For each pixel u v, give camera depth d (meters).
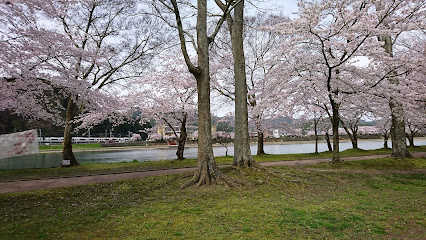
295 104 15.09
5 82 10.02
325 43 12.50
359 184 10.56
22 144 7.93
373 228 5.51
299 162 17.27
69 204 7.63
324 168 14.61
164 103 18.59
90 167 15.42
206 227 5.47
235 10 11.88
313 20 11.34
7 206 7.34
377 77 14.09
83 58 11.72
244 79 11.87
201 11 9.89
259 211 6.54
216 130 30.36
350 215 6.33
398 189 9.65
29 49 9.57
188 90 19.23
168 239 4.85
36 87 11.04
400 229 5.51
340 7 11.93
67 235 5.18
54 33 10.09
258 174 10.64
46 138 45.22
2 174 12.77
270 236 4.98
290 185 9.74
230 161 17.05
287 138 58.91
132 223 5.80
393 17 13.14
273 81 15.38
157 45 17.42
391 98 14.30
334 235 5.07
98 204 7.55
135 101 18.11
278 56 14.33
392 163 15.69
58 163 22.30
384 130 29.77
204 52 9.80
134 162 18.12
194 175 9.59
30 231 5.44
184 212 6.52
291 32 12.01
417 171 13.95
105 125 65.06
